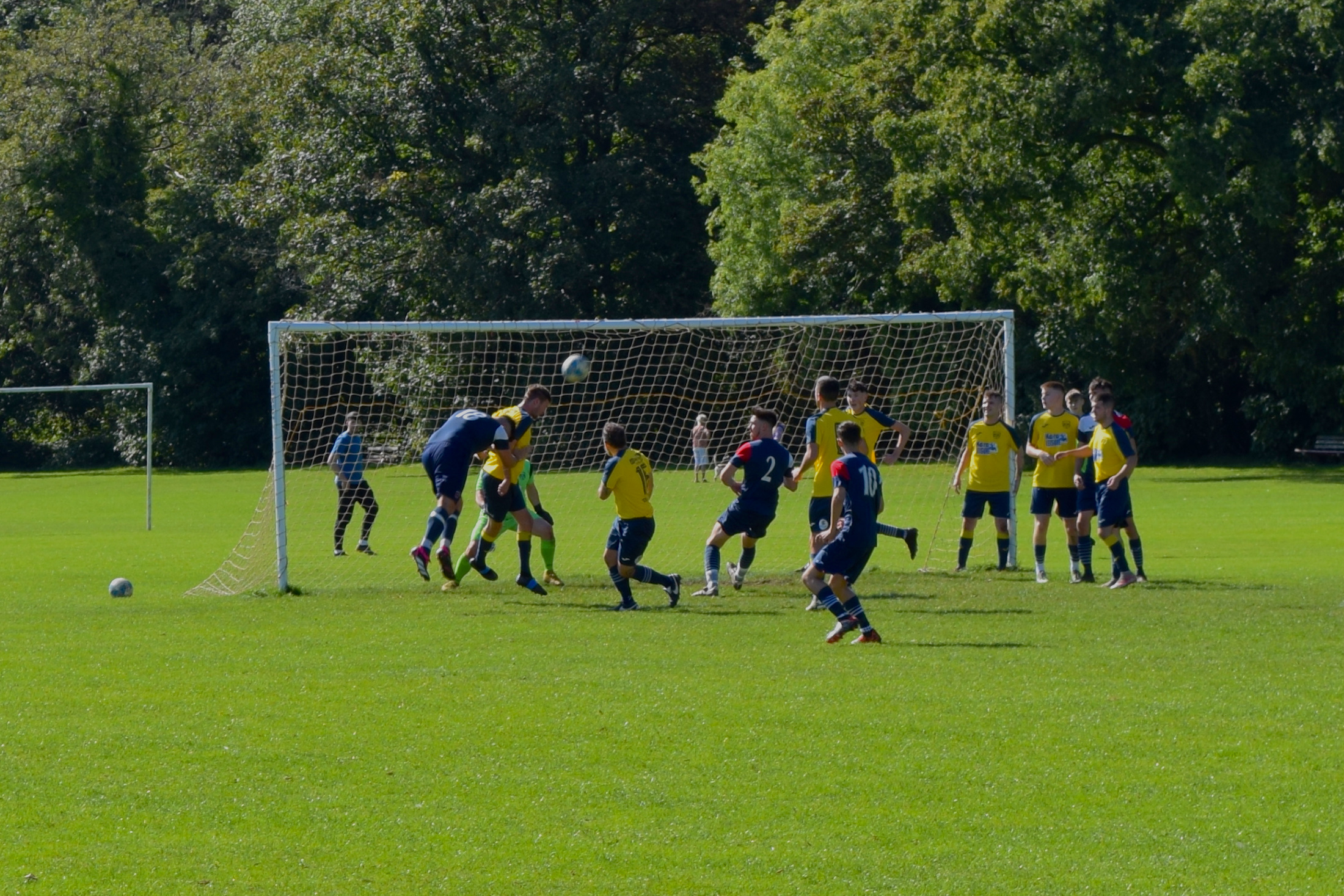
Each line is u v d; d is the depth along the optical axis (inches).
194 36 7539.4
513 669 1139.3
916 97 4557.1
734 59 5718.5
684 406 5137.8
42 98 6382.9
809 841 694.5
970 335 4451.3
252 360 6633.9
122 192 6589.6
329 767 833.5
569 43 5625.0
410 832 711.7
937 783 789.2
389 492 3659.0
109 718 962.1
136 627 1406.3
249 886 638.5
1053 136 3919.8
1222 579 1734.7
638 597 1642.5
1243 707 967.0
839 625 1264.8
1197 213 3708.2
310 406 5438.0
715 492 3742.6
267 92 5787.4
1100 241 4084.6
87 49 6432.1
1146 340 4576.8
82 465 6668.3
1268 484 3644.2
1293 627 1316.4
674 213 5905.5
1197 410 4886.8
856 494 1248.2
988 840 692.7
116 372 6461.6
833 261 4936.0
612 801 762.2
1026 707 970.1
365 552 2335.1
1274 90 3757.4
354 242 5344.5
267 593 1694.1
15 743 891.4
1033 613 1437.0
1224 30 3668.8
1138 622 1359.5
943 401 4247.0
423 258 5290.4
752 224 5187.0
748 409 4975.4
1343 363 4111.7
